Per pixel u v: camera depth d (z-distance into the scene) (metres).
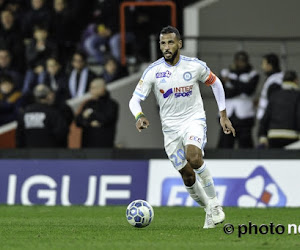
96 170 49.94
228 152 49.06
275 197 48.47
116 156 50.19
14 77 60.06
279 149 48.78
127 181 49.72
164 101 31.69
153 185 49.56
